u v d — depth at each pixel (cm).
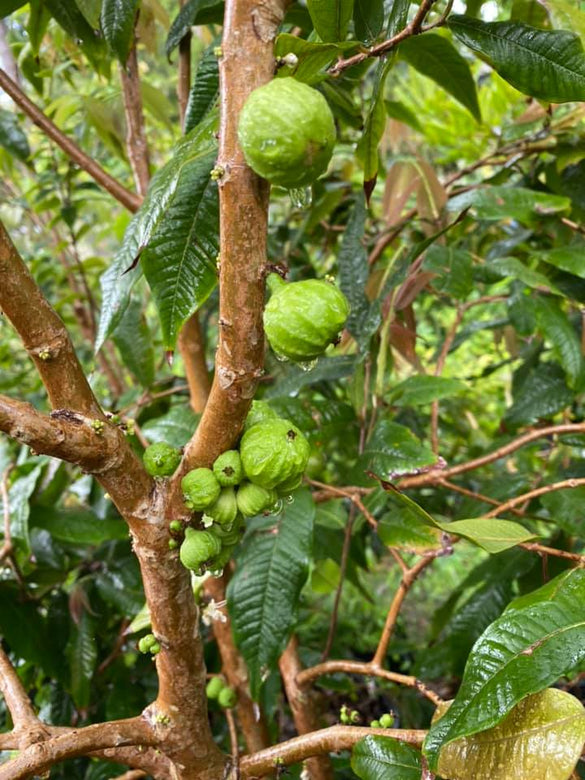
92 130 81
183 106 56
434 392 49
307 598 111
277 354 25
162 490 28
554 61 29
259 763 35
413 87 84
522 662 25
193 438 28
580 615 26
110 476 27
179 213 33
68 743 29
